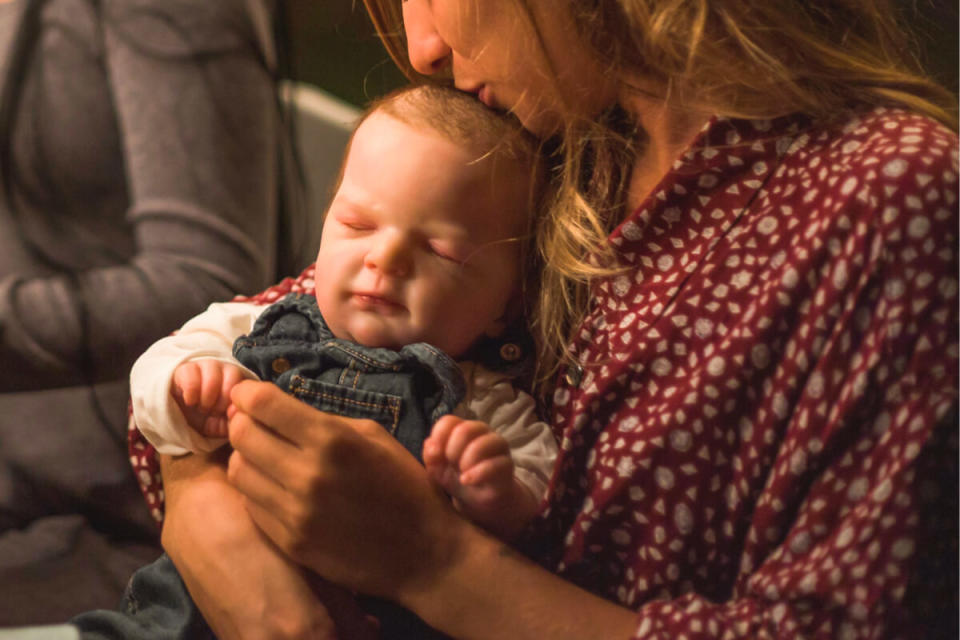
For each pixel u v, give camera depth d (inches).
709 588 29.5
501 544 30.0
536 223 35.9
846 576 25.8
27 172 56.3
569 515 31.6
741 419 28.8
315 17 78.2
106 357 52.7
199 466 36.4
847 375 26.8
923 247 26.0
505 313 37.3
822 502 26.8
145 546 54.1
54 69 57.0
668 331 30.2
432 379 34.7
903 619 25.8
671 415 29.3
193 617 35.4
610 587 30.8
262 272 57.2
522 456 33.6
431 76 41.3
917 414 25.7
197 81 56.6
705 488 29.1
